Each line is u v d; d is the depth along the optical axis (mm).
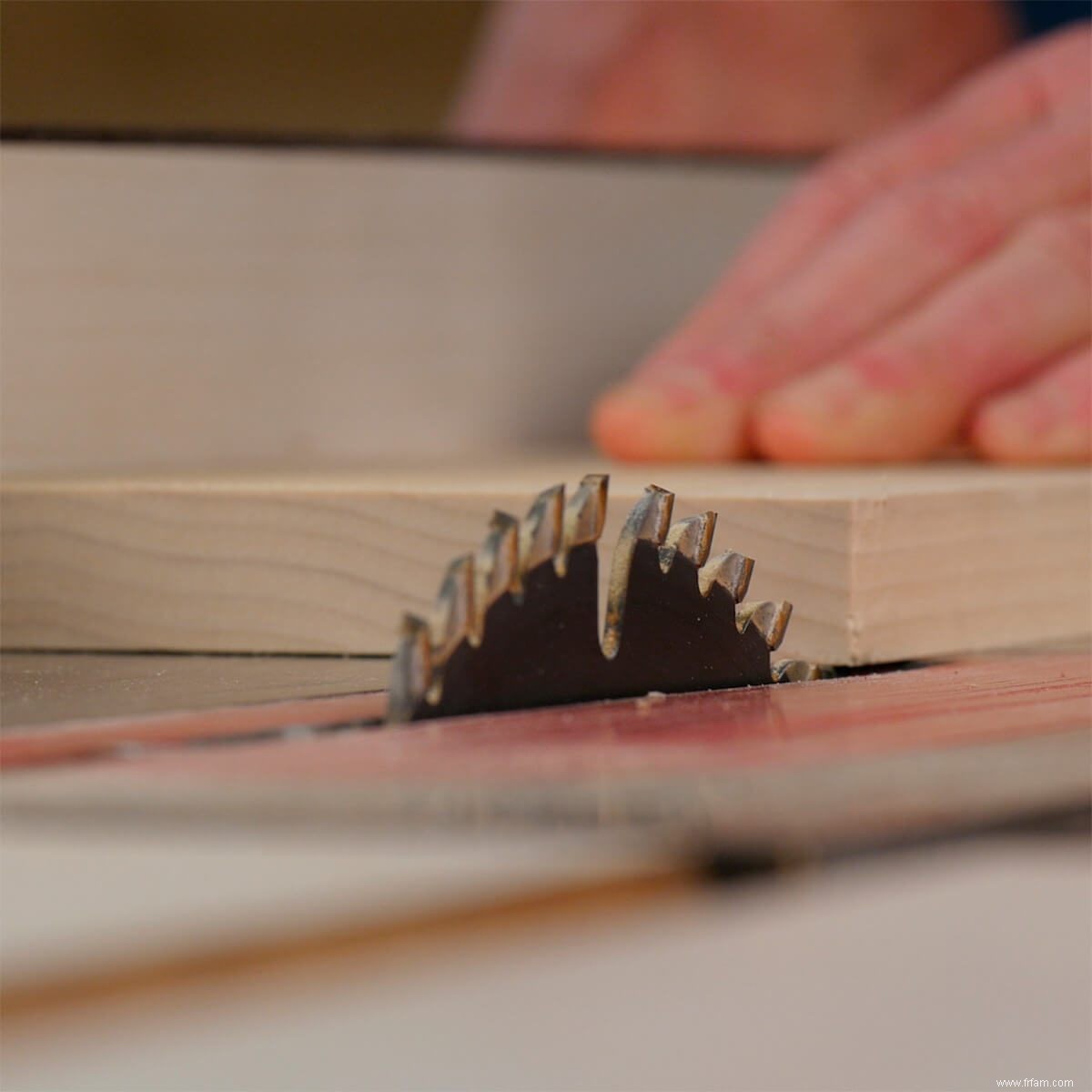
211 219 1456
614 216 1815
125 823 427
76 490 966
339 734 554
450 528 911
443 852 383
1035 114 1795
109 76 1388
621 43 1845
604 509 635
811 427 1312
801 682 725
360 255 1588
